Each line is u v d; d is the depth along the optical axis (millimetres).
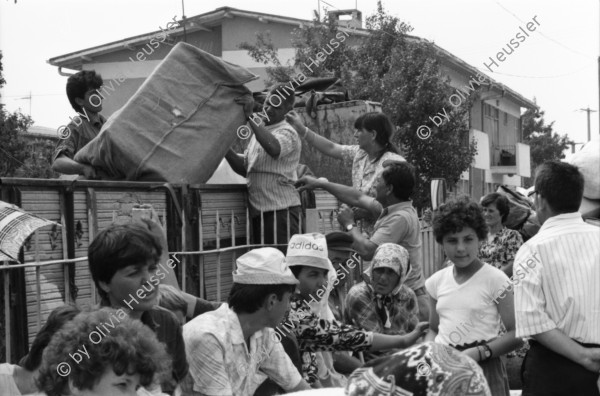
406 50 18109
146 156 5098
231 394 3396
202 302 4051
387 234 5402
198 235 5012
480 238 4035
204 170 5297
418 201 16625
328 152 6844
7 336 3719
